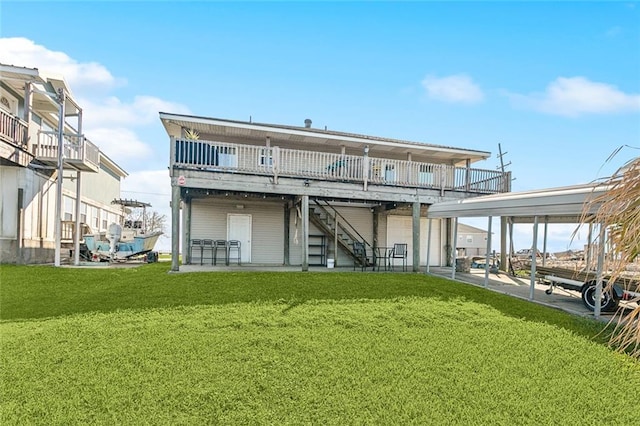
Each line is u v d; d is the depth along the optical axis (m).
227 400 3.50
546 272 9.53
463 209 10.91
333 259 14.04
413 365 4.38
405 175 13.35
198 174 10.80
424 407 3.46
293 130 13.30
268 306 6.69
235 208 14.30
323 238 14.97
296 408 3.39
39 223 13.71
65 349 4.62
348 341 5.09
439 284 9.66
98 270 11.10
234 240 14.25
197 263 13.84
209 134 13.53
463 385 3.92
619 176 2.03
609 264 2.03
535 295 9.25
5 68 11.68
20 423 3.06
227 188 11.03
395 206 14.44
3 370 4.04
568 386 3.97
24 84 12.62
